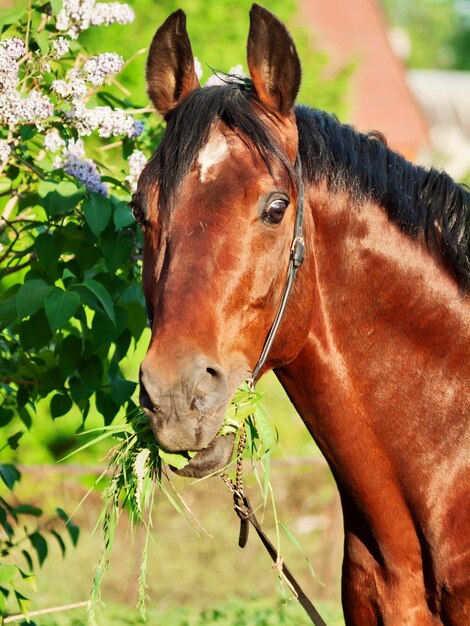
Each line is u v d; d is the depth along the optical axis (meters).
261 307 3.13
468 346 3.48
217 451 3.18
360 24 25.58
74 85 4.05
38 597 8.05
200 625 7.25
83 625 7.03
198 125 3.12
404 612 3.50
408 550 3.51
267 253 3.11
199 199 3.05
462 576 3.38
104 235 4.14
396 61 24.91
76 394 4.39
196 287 2.98
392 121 22.95
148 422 3.33
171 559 9.46
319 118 3.57
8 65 3.90
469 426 3.45
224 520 9.86
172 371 2.88
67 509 9.83
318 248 3.44
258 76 3.28
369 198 3.46
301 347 3.39
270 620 7.25
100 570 3.29
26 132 4.21
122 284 4.25
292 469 9.98
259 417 3.34
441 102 41.19
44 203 4.02
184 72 3.46
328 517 9.62
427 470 3.46
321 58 12.15
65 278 4.25
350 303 3.46
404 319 3.46
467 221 3.57
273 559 3.59
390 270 3.46
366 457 3.51
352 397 3.49
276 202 3.09
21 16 4.42
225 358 3.05
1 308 4.17
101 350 4.37
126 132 4.21
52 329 3.84
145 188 3.16
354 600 3.65
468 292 3.49
